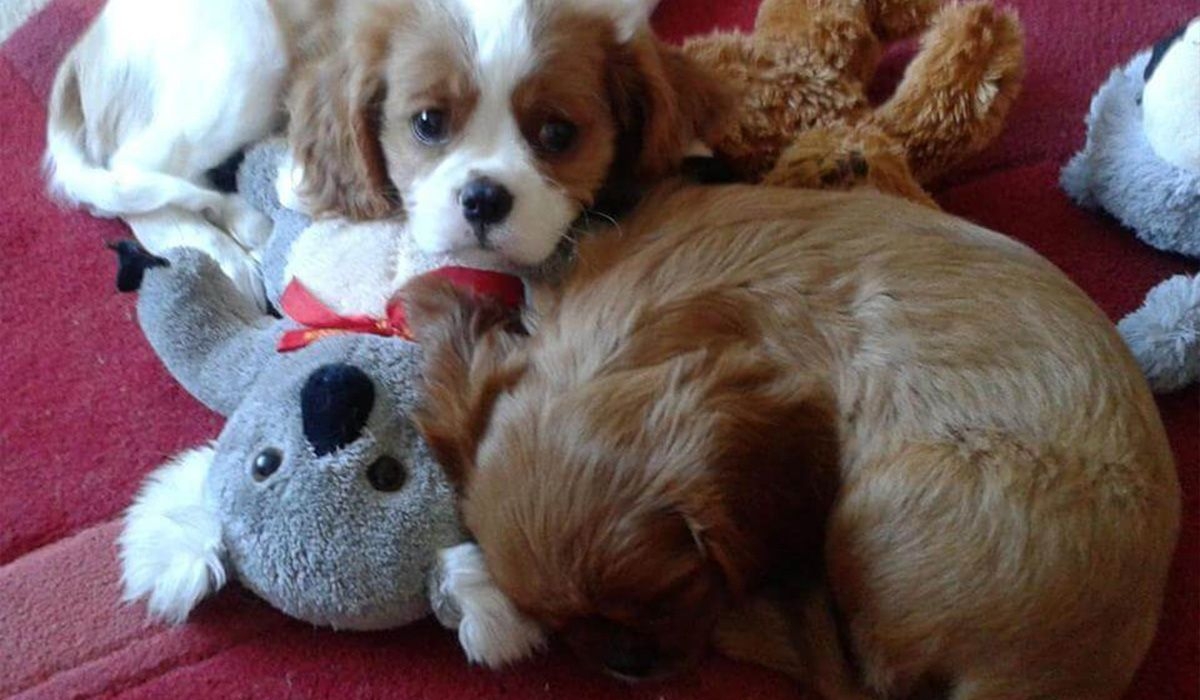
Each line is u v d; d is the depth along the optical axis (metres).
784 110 0.65
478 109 0.56
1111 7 0.75
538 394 0.49
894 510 0.47
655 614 0.48
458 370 0.51
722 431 0.47
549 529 0.47
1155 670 0.53
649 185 0.60
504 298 0.56
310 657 0.53
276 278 0.61
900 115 0.65
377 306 0.58
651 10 0.74
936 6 0.68
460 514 0.50
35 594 0.55
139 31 0.65
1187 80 0.61
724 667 0.53
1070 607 0.46
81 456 0.60
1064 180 0.68
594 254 0.53
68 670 0.53
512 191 0.55
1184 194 0.62
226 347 0.57
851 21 0.66
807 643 0.51
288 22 0.65
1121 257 0.66
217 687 0.52
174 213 0.66
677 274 0.51
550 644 0.53
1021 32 0.67
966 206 0.68
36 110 0.73
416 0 0.58
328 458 0.50
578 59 0.57
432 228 0.56
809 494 0.49
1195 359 0.59
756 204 0.54
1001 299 0.50
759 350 0.50
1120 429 0.48
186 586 0.51
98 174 0.65
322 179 0.61
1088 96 0.72
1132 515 0.47
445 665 0.53
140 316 0.58
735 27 0.75
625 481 0.47
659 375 0.48
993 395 0.48
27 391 0.62
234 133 0.65
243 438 0.52
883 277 0.50
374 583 0.50
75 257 0.67
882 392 0.49
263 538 0.50
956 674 0.48
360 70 0.59
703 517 0.47
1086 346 0.49
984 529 0.46
